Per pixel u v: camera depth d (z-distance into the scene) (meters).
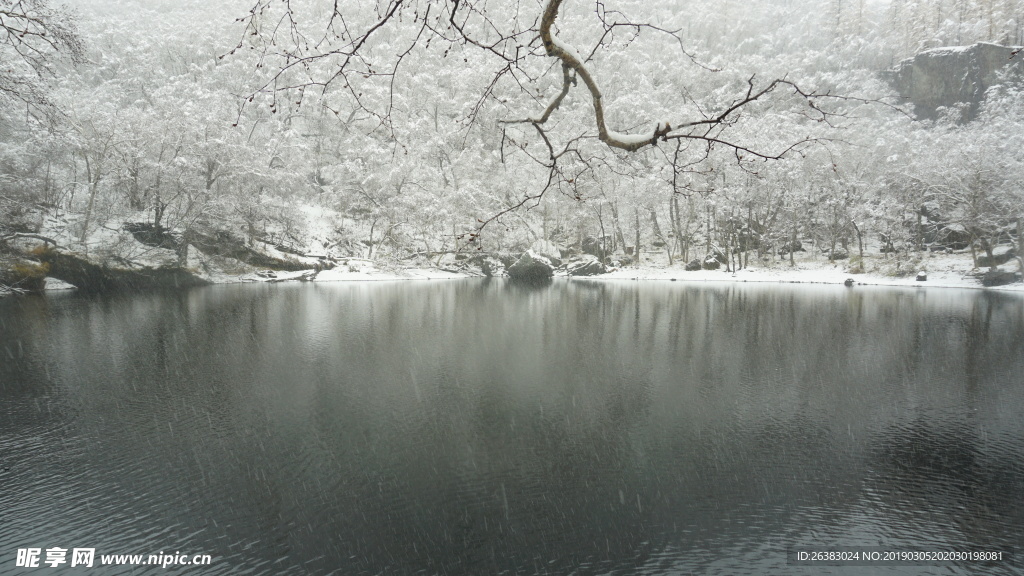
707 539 7.61
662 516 8.15
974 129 53.34
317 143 69.00
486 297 37.59
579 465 9.75
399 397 13.44
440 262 62.69
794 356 18.31
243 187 48.47
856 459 10.06
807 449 10.49
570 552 7.30
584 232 67.75
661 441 10.85
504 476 9.34
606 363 17.20
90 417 11.84
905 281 48.19
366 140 59.41
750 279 55.31
